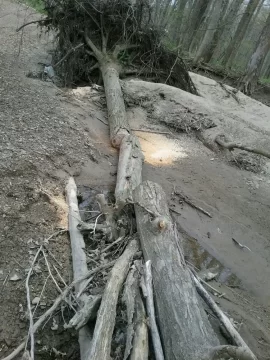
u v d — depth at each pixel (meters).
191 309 1.80
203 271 2.50
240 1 9.82
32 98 4.20
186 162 3.96
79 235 2.43
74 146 3.51
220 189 3.62
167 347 1.67
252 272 2.69
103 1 5.37
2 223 2.35
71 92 4.79
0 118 3.50
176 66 5.87
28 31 7.02
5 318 1.86
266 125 5.70
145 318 1.79
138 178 3.15
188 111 4.88
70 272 2.23
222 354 1.53
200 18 10.20
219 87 6.81
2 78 4.54
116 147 3.81
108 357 1.54
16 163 2.89
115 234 2.52
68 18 5.38
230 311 2.22
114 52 5.56
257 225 3.21
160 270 2.04
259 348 2.01
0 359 1.69
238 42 10.62
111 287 1.88
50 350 1.81
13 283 2.03
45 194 2.74
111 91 4.63
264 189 3.81
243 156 4.34
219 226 3.08
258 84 9.05
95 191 3.08
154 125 4.62
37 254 2.22
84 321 1.76
